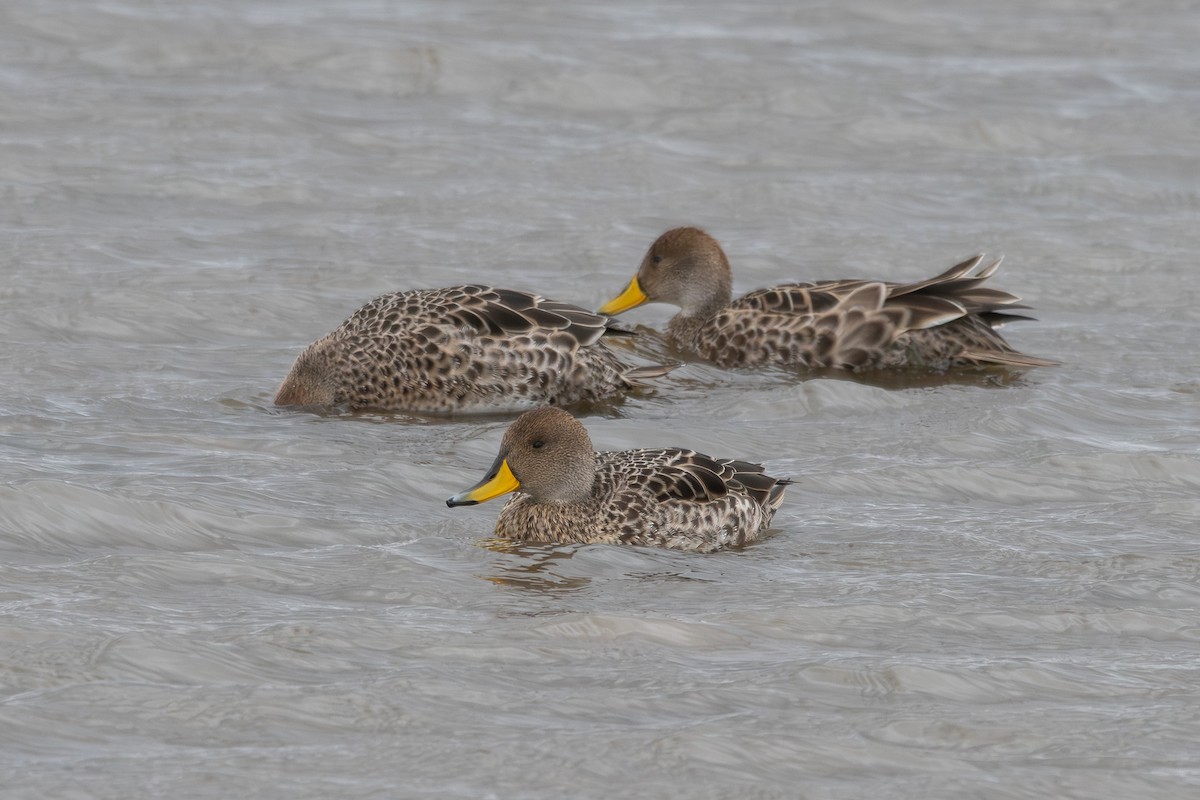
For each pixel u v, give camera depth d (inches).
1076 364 697.6
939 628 430.6
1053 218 904.9
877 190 941.8
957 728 375.2
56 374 642.8
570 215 890.7
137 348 685.9
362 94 1070.4
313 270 789.2
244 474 536.1
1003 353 698.8
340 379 641.6
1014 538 500.1
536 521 503.8
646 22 1254.9
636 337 761.6
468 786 344.5
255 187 899.4
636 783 348.5
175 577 449.1
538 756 357.1
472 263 815.1
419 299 663.1
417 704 378.0
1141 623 436.5
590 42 1181.1
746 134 1030.4
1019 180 965.2
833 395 645.9
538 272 811.4
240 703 374.6
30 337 684.1
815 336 709.9
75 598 429.4
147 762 348.2
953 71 1159.0
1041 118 1056.8
